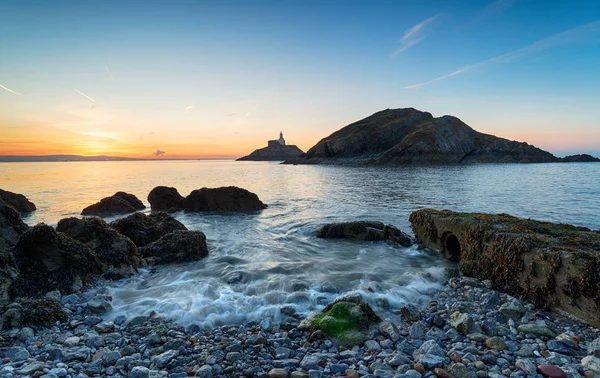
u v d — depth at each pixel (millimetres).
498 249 9875
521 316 7750
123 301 8797
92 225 11461
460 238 11898
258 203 26625
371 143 134875
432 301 8875
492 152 121500
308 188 41562
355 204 27516
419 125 133250
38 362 5582
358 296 8742
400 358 5793
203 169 115062
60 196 35250
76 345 6387
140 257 11836
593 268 7320
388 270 11539
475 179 52375
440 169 84125
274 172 88062
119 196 28484
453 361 5809
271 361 5844
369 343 6465
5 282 8484
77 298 8727
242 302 8641
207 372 5391
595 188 38062
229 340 6672
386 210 24406
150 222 15297
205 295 9148
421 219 14547
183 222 21438
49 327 7176
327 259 12844
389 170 82188
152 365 5730
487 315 7789
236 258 12875
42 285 8922
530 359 5812
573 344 6324
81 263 9859
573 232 10047
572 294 7648
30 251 9391
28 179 59875
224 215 24016
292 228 18641
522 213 23047
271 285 9875
